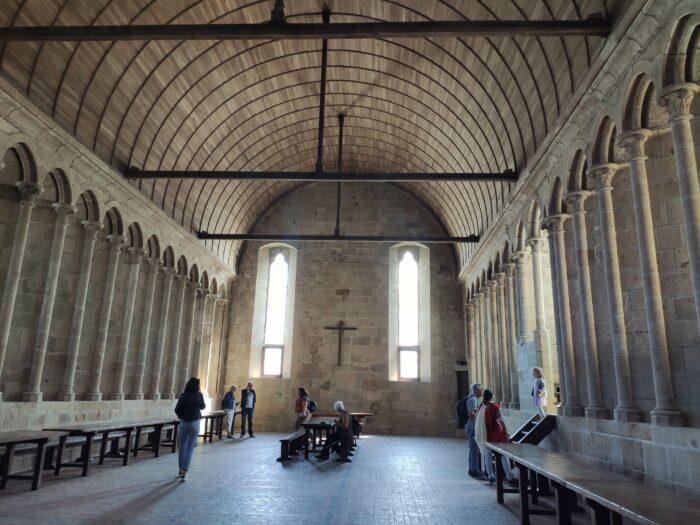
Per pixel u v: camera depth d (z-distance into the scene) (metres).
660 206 10.53
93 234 16.61
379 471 14.45
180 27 11.02
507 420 19.72
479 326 25.86
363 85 22.17
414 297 30.88
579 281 12.73
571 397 13.02
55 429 12.64
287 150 27.48
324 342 29.77
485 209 23.17
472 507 10.07
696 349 9.66
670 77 9.20
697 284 8.51
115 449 16.69
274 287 31.30
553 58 13.75
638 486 6.59
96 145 16.25
